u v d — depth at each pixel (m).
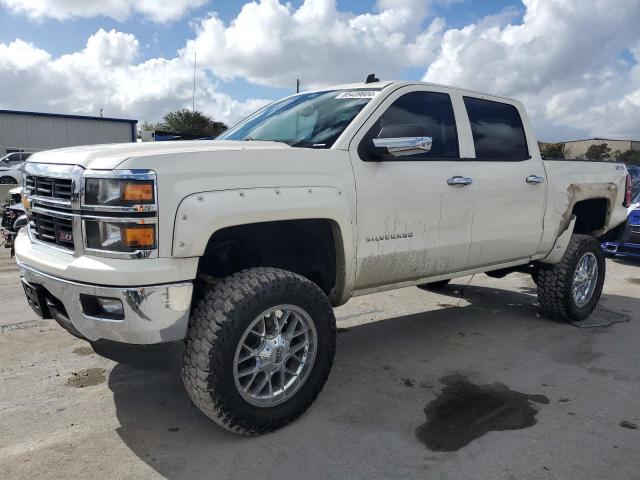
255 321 2.76
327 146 3.34
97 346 2.91
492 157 4.31
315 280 3.54
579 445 2.94
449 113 4.04
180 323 2.63
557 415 3.29
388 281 3.68
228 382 2.70
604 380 3.85
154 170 2.51
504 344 4.59
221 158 2.73
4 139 32.22
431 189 3.72
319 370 3.11
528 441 2.97
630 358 4.30
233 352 2.70
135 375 3.74
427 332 4.90
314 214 3.03
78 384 3.58
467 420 3.21
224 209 2.65
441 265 3.96
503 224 4.33
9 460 2.69
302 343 3.06
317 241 3.40
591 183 5.18
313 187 3.05
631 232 8.52
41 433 2.96
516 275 7.49
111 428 3.03
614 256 9.18
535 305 5.90
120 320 2.56
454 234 3.95
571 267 4.97
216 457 2.75
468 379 3.83
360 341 4.64
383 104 3.59
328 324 3.10
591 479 2.63
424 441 2.95
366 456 2.79
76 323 2.71
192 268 2.62
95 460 2.71
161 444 2.87
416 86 3.85
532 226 4.60
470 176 4.01
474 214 4.07
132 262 2.50
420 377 3.85
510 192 4.33
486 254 4.28
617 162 5.73
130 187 2.47
